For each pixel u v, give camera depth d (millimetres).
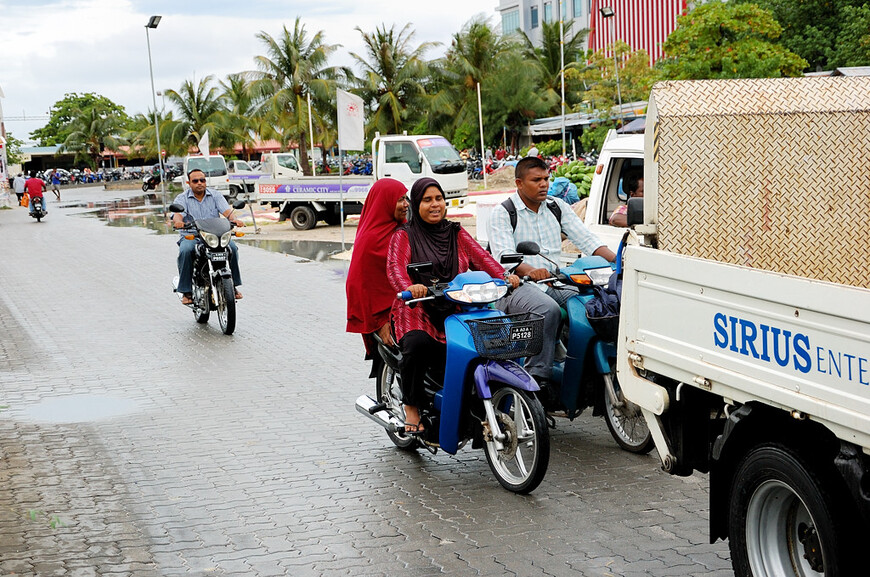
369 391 8508
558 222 6895
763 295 3561
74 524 5363
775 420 3713
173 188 62188
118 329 11852
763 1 32906
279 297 14414
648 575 4500
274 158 39906
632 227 5355
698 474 6020
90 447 6902
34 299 14633
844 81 5051
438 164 26562
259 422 7523
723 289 3820
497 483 5973
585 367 6426
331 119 54531
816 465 3504
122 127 95750
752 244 4918
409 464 6426
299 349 10438
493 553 4828
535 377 6301
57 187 55188
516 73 52062
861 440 3145
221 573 4660
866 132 4941
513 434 5672
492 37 53656
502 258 6094
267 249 21734
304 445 6902
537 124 52781
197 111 65062
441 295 5781
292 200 26781
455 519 5340
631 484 5859
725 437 3850
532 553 4812
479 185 38844
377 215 6535
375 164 26938
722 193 4852
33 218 37406
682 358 4148
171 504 5688
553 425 6707
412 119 54781
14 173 104812
